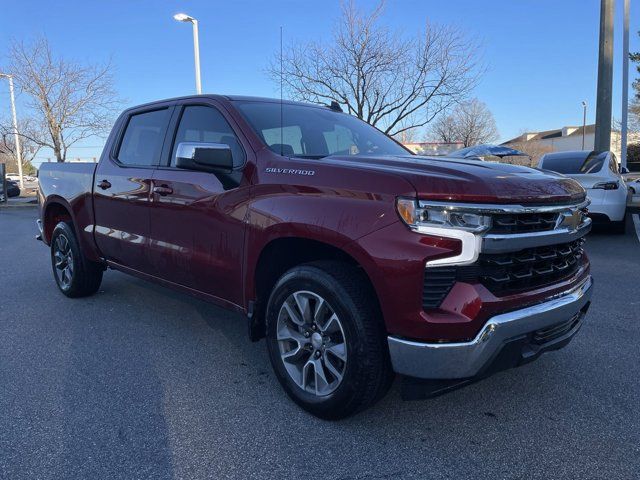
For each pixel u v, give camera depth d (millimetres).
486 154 15445
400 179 2645
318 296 2934
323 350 2982
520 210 2598
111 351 4145
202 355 4062
